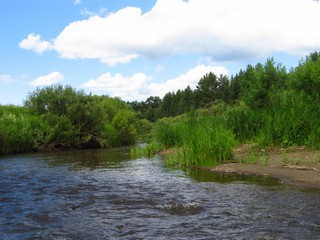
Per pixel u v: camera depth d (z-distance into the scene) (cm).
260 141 1792
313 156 1469
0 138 2912
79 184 1271
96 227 751
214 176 1340
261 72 2675
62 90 3900
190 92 11788
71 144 3691
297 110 1816
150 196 1024
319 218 750
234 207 864
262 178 1240
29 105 3850
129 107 6606
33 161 2242
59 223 786
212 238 659
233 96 10388
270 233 671
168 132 2650
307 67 2197
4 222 800
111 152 3036
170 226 739
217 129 1736
